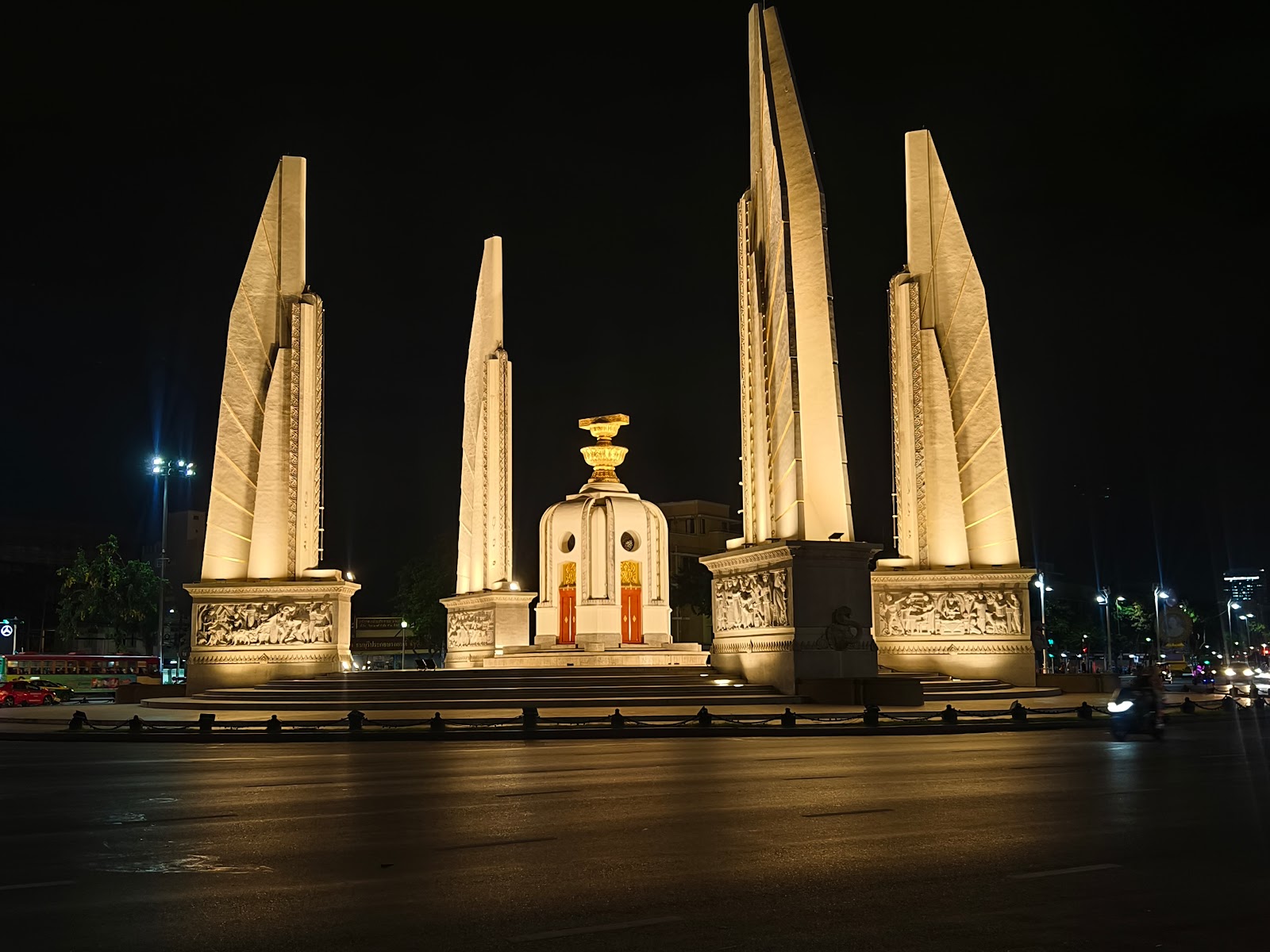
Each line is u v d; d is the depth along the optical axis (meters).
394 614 101.50
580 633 49.00
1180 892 10.13
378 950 8.38
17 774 21.17
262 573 49.81
